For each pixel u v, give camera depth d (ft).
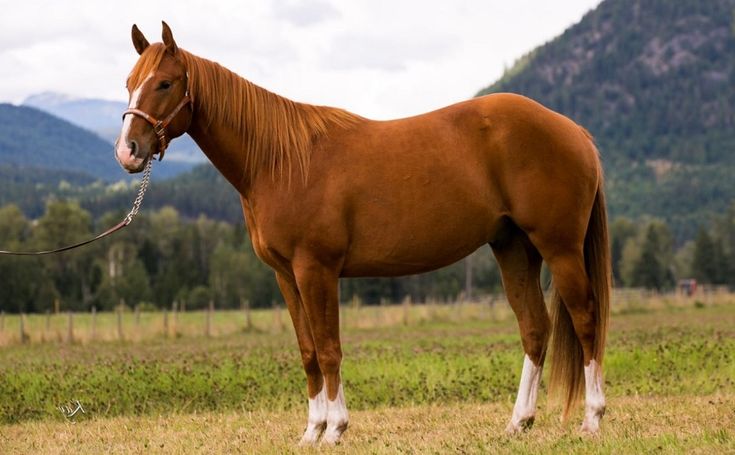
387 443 24.63
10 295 199.41
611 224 401.08
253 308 243.81
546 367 44.37
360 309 133.18
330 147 24.36
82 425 32.09
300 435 27.45
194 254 320.50
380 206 24.09
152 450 25.44
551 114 25.31
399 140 24.54
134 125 23.63
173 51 24.49
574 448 21.77
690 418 26.37
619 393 35.88
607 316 25.35
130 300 222.07
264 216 24.34
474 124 24.82
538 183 24.54
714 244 298.76
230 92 24.82
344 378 42.19
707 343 51.78
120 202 589.73
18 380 42.45
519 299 26.30
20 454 25.91
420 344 68.13
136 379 41.93
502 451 22.12
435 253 24.77
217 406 37.24
